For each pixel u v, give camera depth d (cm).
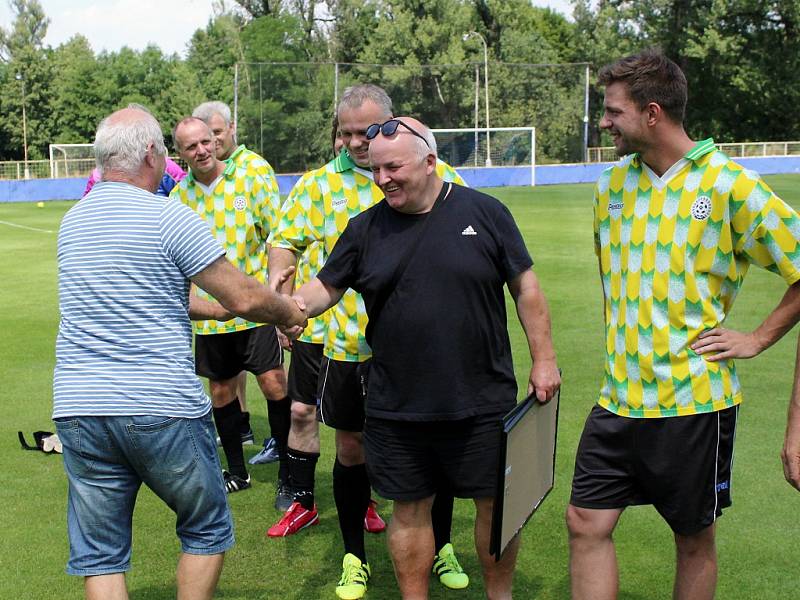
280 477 457
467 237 296
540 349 308
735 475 467
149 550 397
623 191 284
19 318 954
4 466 505
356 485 362
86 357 271
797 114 4512
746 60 4481
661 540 398
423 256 294
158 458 274
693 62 4619
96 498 279
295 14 5162
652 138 271
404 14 4784
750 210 264
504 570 321
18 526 421
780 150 4041
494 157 3656
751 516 418
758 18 4450
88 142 5447
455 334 294
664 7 4591
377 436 308
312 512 424
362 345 357
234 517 438
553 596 350
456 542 404
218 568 292
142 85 5434
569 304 952
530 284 306
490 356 303
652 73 267
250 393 675
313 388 410
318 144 3228
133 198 278
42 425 583
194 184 481
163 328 274
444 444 304
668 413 276
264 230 488
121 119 285
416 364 296
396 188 289
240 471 478
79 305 272
